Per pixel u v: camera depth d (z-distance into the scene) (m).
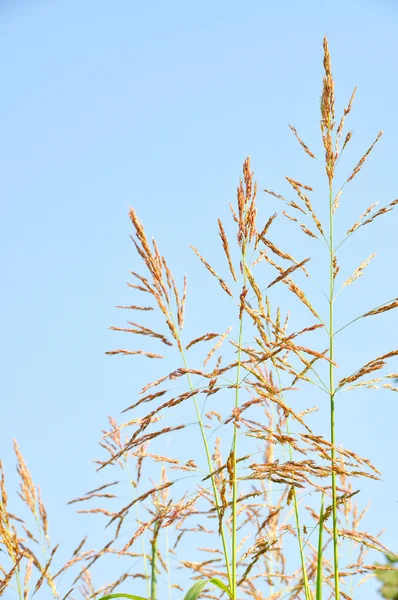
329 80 1.40
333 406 1.33
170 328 1.37
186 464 1.35
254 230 1.36
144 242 1.38
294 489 1.34
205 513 1.42
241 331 1.35
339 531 1.34
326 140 1.40
